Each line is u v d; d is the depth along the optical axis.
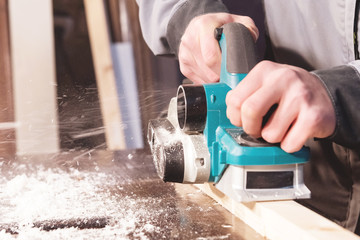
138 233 0.71
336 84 0.74
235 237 0.69
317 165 1.24
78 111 2.03
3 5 2.84
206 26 1.00
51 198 0.88
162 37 1.32
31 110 1.99
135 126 1.97
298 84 0.67
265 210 0.69
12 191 0.93
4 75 2.52
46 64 2.65
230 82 0.79
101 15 2.95
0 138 1.53
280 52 1.37
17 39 2.76
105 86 2.55
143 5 1.42
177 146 0.79
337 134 0.73
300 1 1.24
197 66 1.10
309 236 0.59
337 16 1.10
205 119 0.78
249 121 0.67
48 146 1.49
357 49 1.04
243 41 0.81
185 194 0.91
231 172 0.72
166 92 2.42
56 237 0.70
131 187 0.96
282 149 0.70
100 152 1.27
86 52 2.79
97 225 0.76
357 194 1.14
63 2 2.95
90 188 0.95
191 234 0.70
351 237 0.58
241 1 1.56
